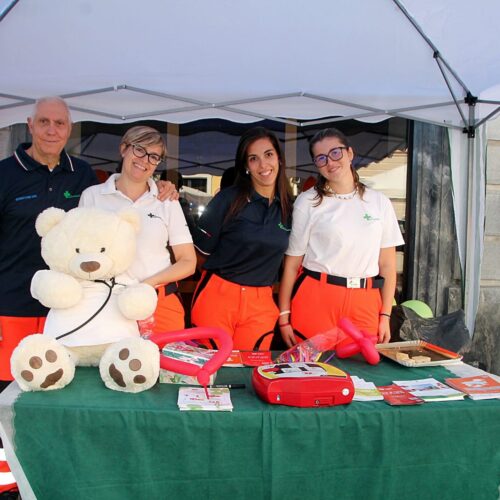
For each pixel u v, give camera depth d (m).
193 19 2.54
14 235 2.63
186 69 2.93
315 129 4.30
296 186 4.34
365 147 4.26
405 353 2.19
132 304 1.79
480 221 3.44
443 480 1.63
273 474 1.56
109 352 1.68
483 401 1.69
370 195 2.72
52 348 1.65
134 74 2.96
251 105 3.30
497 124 4.07
